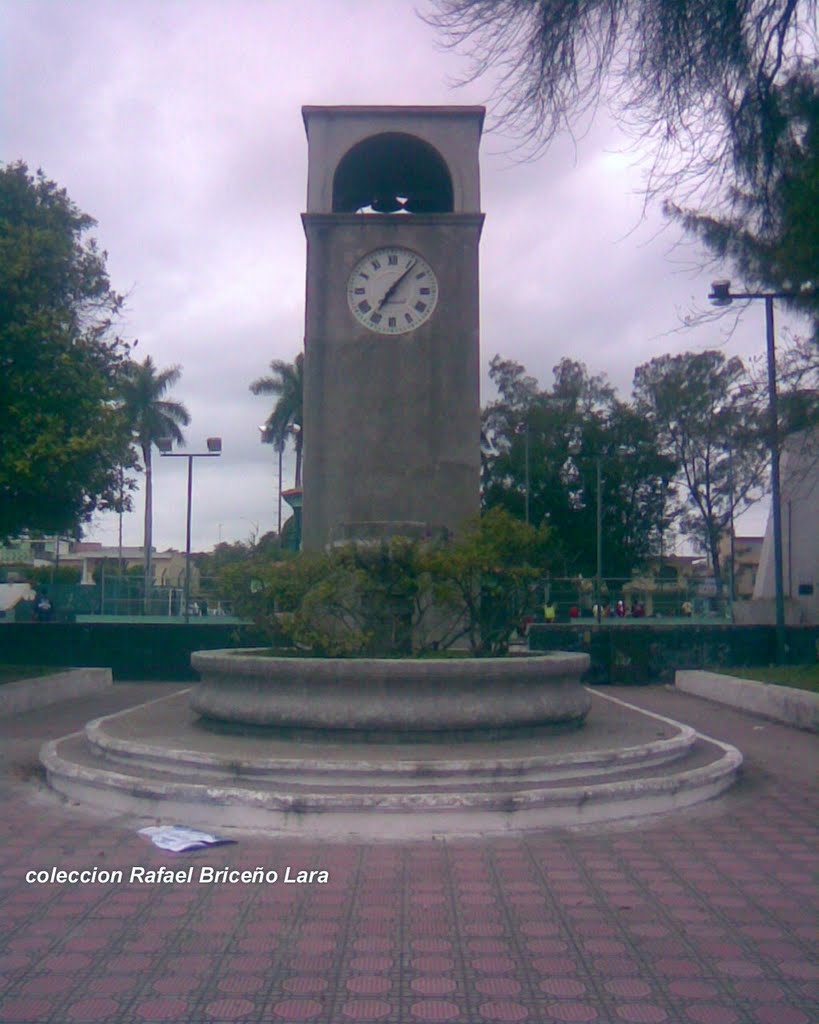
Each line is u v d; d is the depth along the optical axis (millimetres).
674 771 9977
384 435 15234
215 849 8016
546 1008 5184
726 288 16156
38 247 16406
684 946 6012
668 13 10227
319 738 10164
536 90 10562
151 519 61344
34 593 39906
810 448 19484
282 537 30656
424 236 15492
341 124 15695
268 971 5641
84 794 9531
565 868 7586
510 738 10398
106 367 18469
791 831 8734
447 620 12773
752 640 22375
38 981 5488
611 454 57781
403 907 6695
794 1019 5043
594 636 21906
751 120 10984
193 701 11102
